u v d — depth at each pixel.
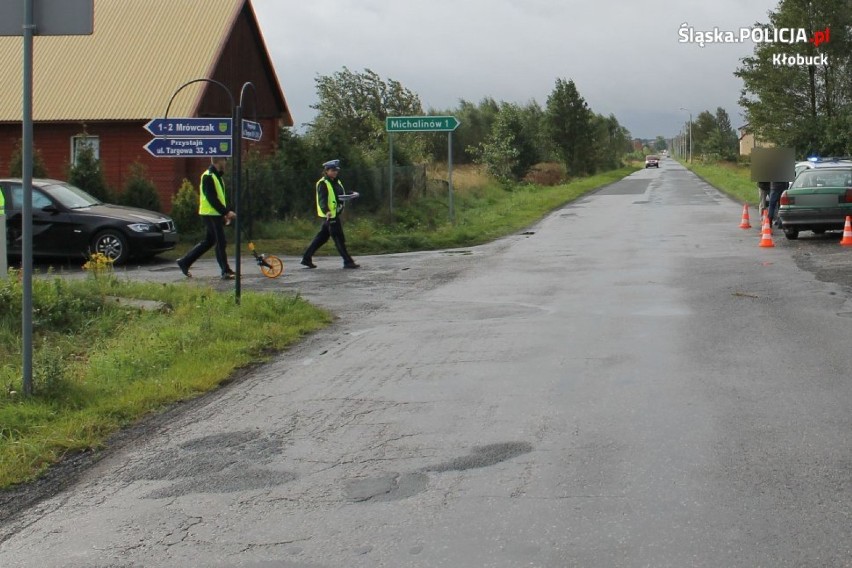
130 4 32.03
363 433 6.65
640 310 11.40
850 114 35.78
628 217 28.66
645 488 5.25
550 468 5.68
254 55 33.59
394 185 29.08
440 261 18.27
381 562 4.45
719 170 75.38
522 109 69.75
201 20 30.94
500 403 7.26
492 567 4.32
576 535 4.64
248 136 15.48
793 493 5.11
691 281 13.87
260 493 5.55
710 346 9.11
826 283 13.20
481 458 5.94
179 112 27.89
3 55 30.86
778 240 19.81
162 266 18.72
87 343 10.50
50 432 6.81
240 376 8.77
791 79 38.59
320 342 10.28
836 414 6.62
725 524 4.70
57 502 5.62
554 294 13.09
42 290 11.52
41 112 28.36
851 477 5.34
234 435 6.80
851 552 4.34
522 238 22.83
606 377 7.94
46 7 7.17
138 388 8.08
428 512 5.07
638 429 6.39
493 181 47.12
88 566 4.64
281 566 4.49
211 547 4.78
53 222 18.73
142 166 23.27
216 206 15.84
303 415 7.23
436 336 10.27
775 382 7.59
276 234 22.98
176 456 6.38
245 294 12.34
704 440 6.09
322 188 17.12
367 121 39.94
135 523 5.19
